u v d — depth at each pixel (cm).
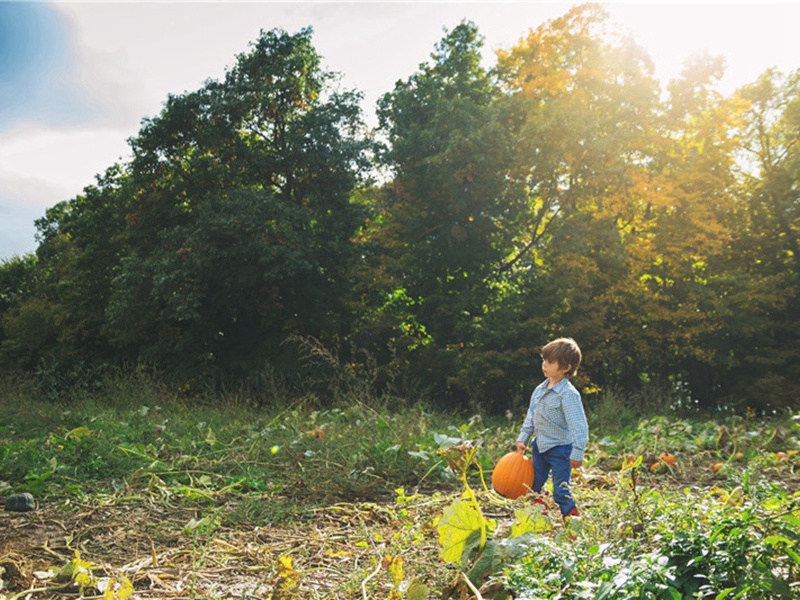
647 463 745
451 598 317
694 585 271
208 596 349
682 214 2083
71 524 508
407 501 558
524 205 2036
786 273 2170
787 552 269
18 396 1199
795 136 2406
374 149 2184
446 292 2128
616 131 1941
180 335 2038
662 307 2019
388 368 2012
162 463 682
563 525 405
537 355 1905
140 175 2208
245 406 1138
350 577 367
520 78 2203
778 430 941
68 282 2600
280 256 1945
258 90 2136
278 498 592
